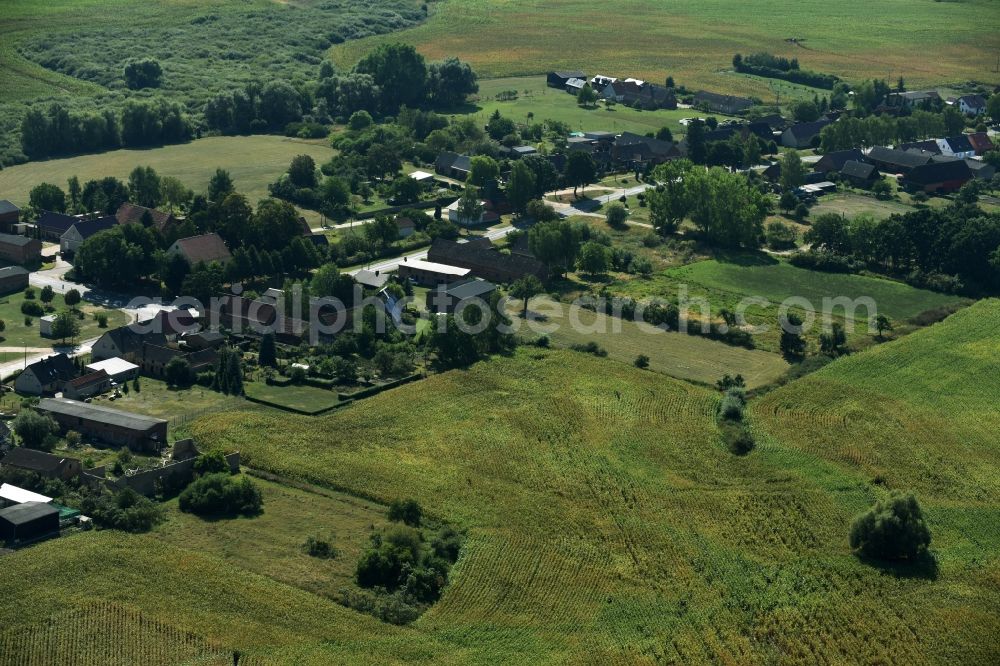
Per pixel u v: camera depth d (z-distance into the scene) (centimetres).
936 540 17488
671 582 16112
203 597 15288
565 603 15575
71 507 17425
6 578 15450
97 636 14400
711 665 14412
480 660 14338
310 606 15225
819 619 15450
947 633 15212
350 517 17688
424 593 15700
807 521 17850
